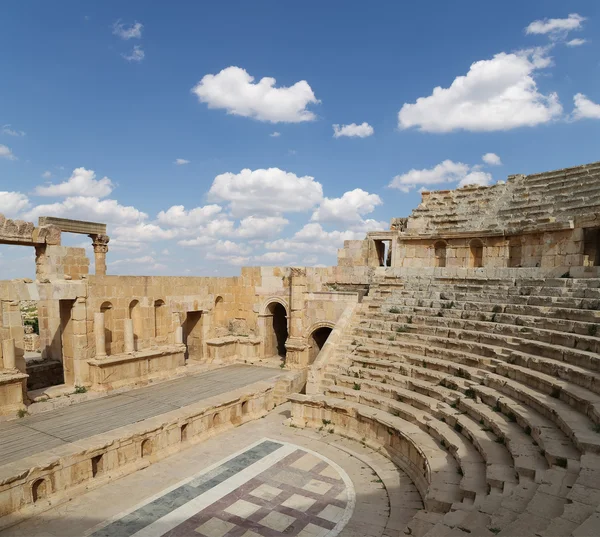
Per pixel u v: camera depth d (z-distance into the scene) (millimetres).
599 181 27734
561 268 22828
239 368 30234
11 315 19812
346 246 35625
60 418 18875
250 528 12867
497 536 7789
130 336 24625
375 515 13594
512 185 33844
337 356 23859
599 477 9453
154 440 17516
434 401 18047
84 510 13750
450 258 32625
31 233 23109
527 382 16109
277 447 18812
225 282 34406
